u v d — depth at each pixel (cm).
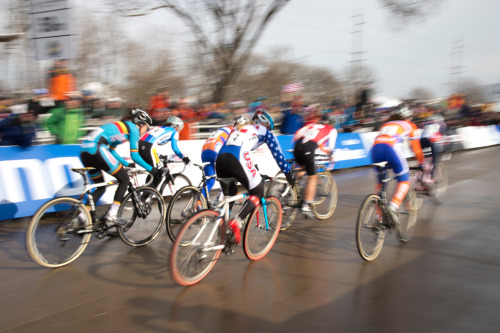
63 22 416
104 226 372
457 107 1559
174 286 298
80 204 349
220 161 328
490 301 269
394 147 372
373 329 234
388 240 406
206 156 462
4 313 257
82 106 600
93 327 238
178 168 622
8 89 709
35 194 482
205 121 830
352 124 1061
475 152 1316
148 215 411
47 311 259
